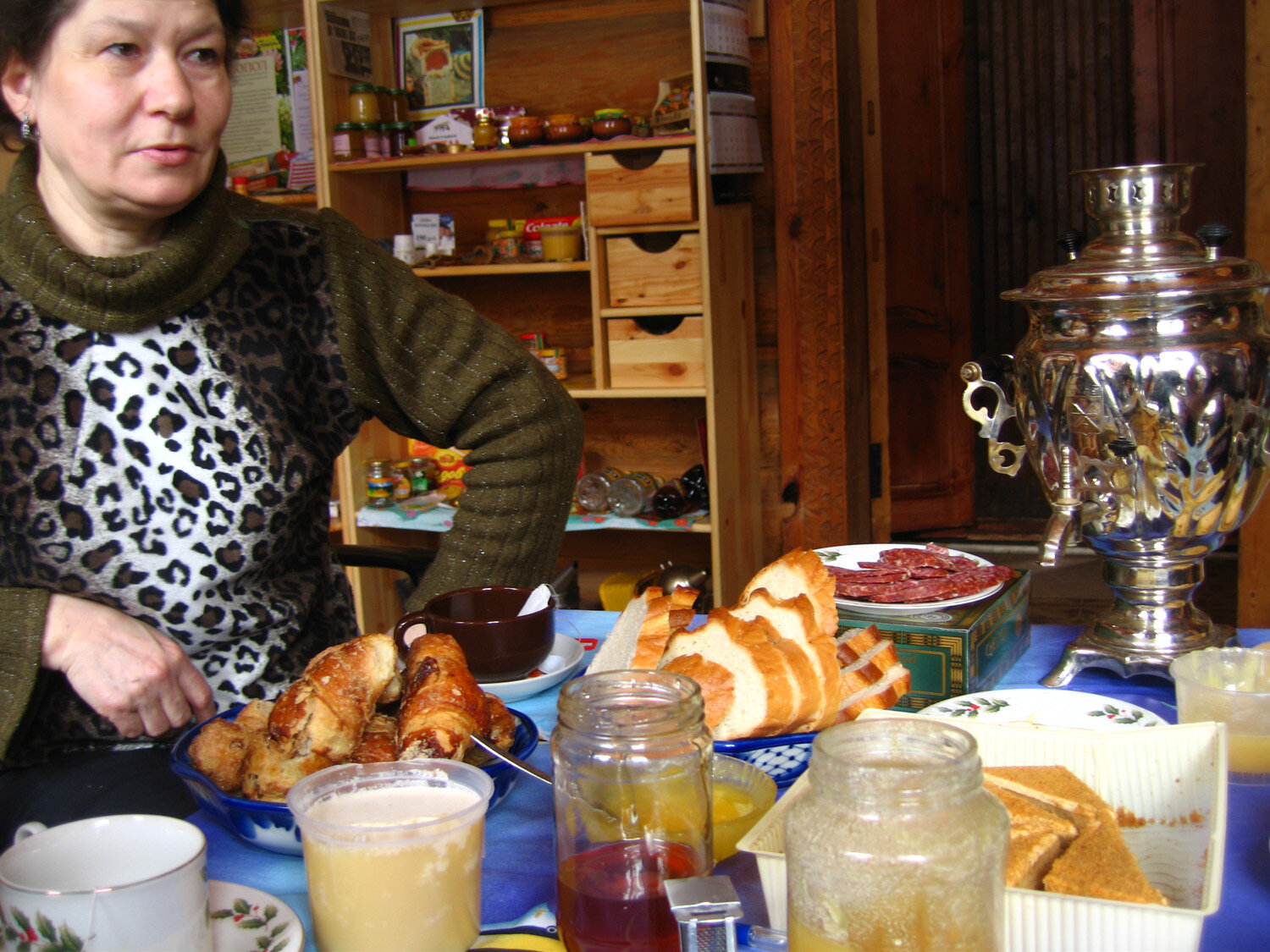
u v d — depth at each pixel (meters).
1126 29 4.40
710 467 2.76
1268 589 2.80
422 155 2.92
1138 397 0.96
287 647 1.32
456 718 0.76
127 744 1.18
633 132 2.76
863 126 3.34
